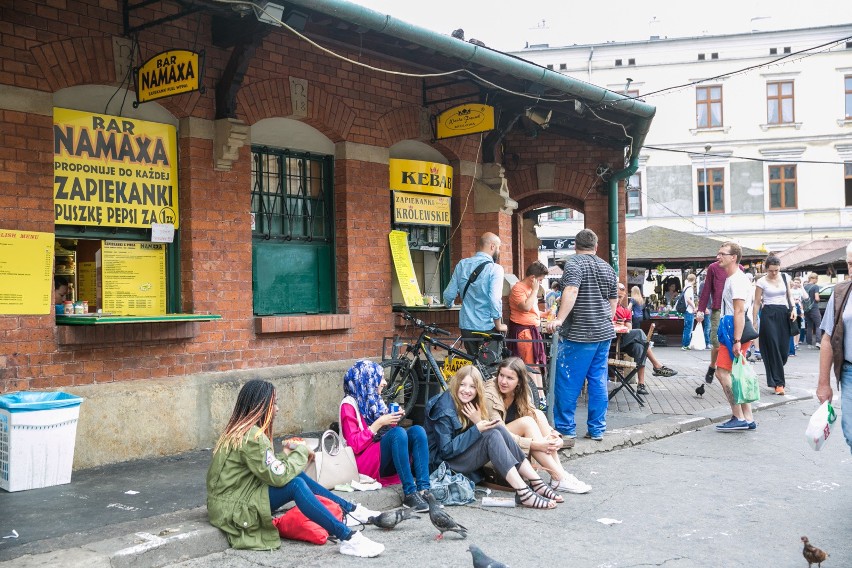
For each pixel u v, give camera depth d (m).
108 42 7.14
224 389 7.91
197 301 7.82
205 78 7.89
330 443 6.20
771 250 39.78
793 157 39.69
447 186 10.88
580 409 10.38
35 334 6.62
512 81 10.13
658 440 8.70
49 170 6.75
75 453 6.77
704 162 40.25
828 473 7.09
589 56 40.69
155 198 7.66
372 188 9.71
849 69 39.16
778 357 11.62
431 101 10.38
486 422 6.25
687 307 20.84
